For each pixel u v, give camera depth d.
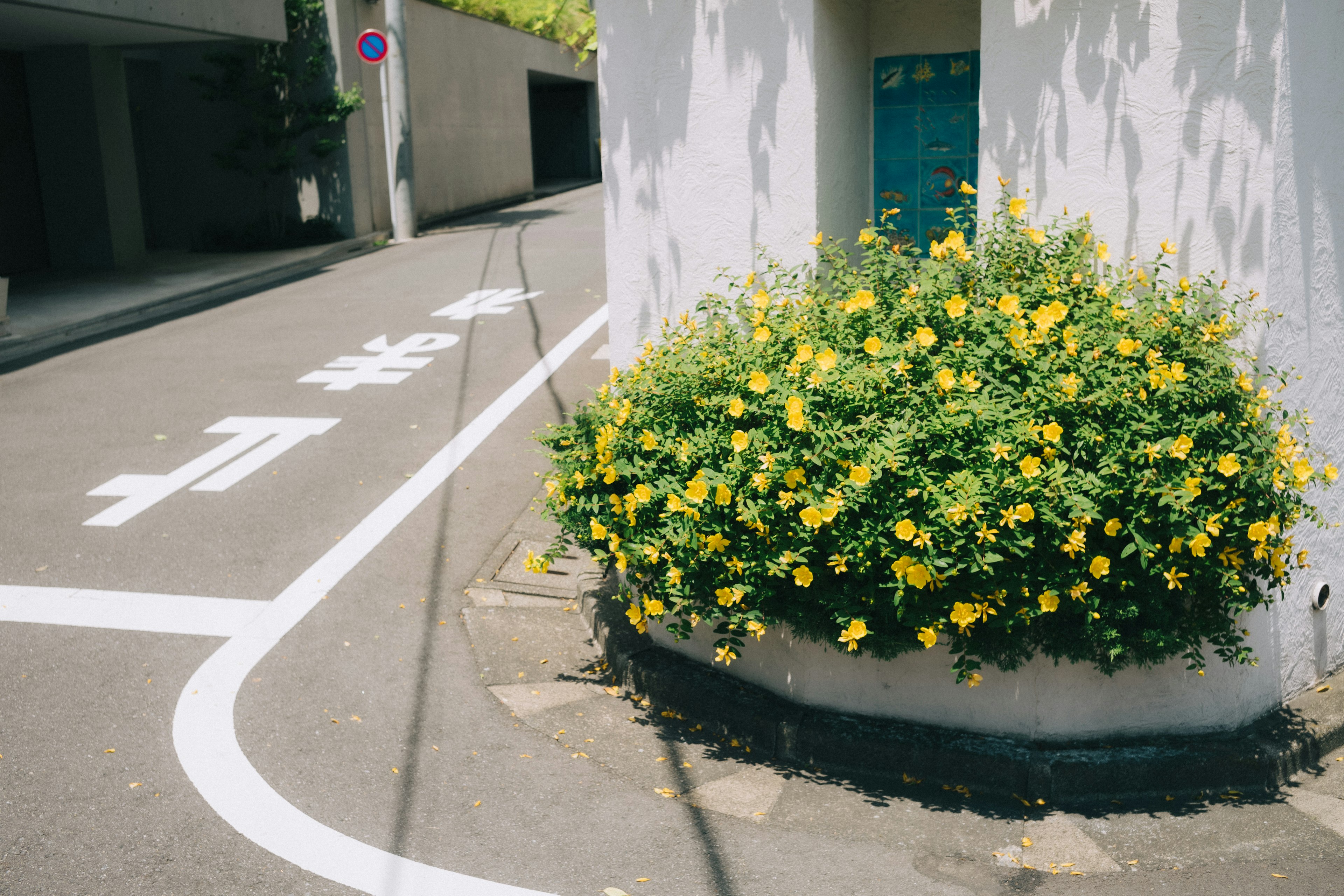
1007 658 3.96
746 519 3.78
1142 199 4.12
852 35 5.04
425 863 3.52
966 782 3.98
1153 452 3.57
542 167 36.53
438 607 5.64
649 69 4.85
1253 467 3.68
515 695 4.76
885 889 3.40
